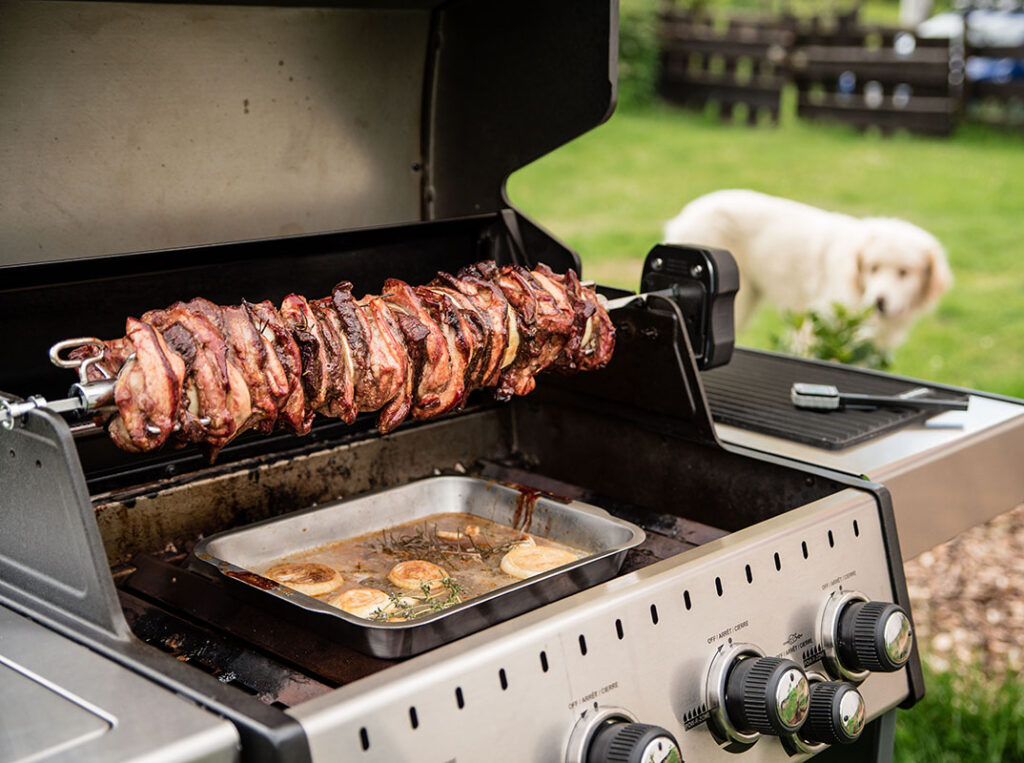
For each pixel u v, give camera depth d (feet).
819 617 4.26
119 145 4.88
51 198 4.73
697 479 5.20
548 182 28.02
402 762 3.05
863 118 32.60
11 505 3.50
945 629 10.77
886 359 9.98
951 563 12.01
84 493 3.19
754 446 5.36
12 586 3.64
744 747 3.99
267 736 2.81
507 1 5.51
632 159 30.19
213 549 4.51
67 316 4.27
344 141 5.70
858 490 4.63
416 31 5.80
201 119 5.12
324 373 4.00
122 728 2.84
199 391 3.61
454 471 5.82
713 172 28.89
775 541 4.13
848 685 4.06
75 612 3.39
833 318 10.14
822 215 12.18
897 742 8.87
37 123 4.61
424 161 6.10
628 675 3.59
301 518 4.84
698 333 5.42
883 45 32.50
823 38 32.86
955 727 8.99
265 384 3.75
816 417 5.72
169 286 4.50
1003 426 5.70
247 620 4.03
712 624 3.86
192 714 2.90
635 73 35.17
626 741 3.34
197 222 5.23
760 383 6.40
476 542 4.96
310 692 3.64
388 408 4.34
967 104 31.65
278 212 5.53
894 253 11.81
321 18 5.41
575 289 4.83
